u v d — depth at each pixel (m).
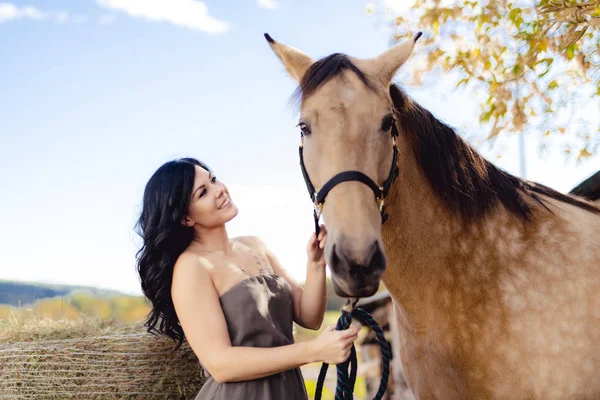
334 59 1.73
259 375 1.56
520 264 1.80
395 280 1.91
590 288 1.73
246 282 1.68
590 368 1.67
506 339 1.74
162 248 1.76
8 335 2.94
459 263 1.84
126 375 2.74
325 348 1.50
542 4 2.80
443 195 1.85
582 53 3.40
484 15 3.59
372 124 1.61
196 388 2.80
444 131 1.93
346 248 1.47
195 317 1.61
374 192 1.59
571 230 1.85
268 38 1.90
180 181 1.75
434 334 1.87
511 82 3.68
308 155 1.67
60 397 2.67
